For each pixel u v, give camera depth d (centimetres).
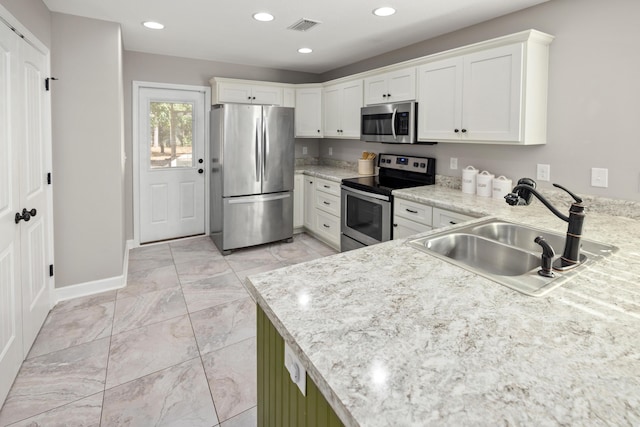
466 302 97
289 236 438
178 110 432
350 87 398
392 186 332
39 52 235
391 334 81
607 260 130
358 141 452
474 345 77
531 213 221
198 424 162
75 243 281
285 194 427
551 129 247
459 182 316
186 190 451
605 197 223
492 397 62
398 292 103
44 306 245
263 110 398
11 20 183
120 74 295
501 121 245
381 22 296
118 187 294
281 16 285
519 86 233
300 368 84
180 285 311
